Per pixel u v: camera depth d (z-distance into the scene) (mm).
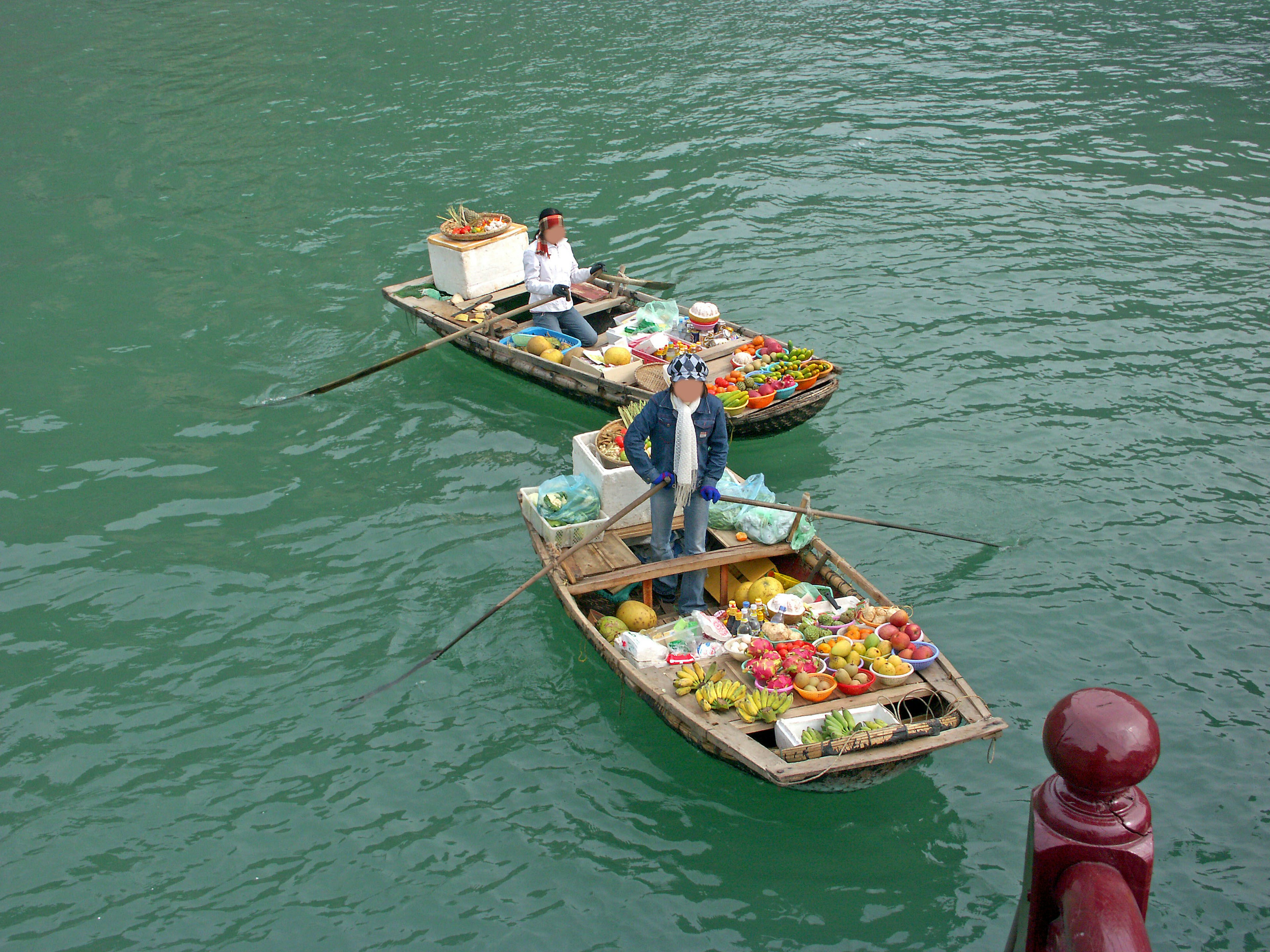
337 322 13750
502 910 6297
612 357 11211
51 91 22406
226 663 8266
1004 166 17844
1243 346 12242
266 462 10922
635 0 28203
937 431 10930
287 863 6621
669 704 6965
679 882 6461
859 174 17688
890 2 27797
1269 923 6055
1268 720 7383
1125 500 9734
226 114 21188
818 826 6836
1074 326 12820
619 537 8789
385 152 19281
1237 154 17984
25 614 8820
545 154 18984
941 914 6223
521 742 7480
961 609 8508
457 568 9250
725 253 15195
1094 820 1979
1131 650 8039
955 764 7203
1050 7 27172
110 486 10562
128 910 6340
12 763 7395
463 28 26281
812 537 8523
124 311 14133
